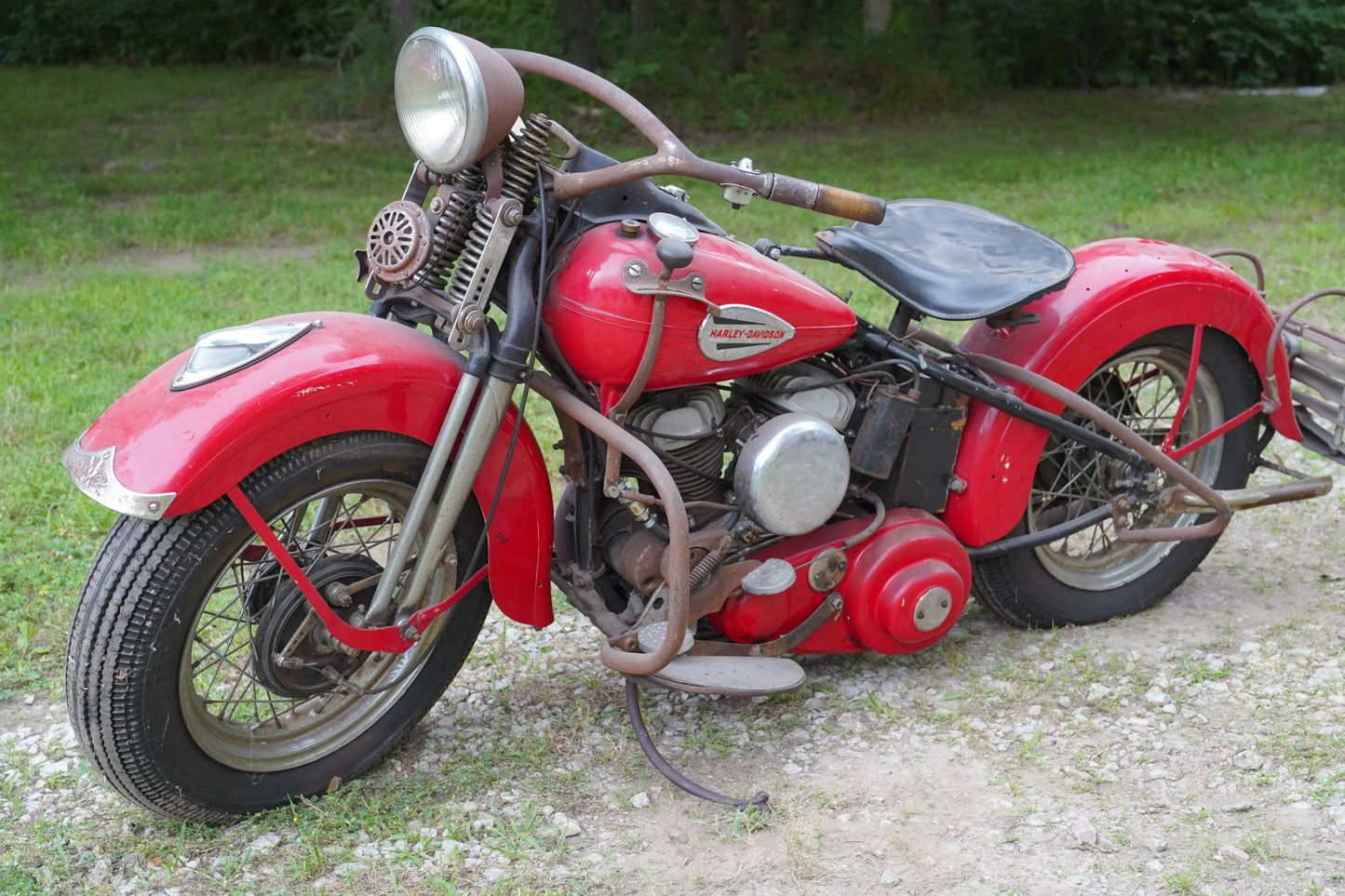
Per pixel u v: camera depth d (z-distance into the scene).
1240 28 20.97
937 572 2.84
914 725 2.86
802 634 2.85
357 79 14.91
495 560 2.65
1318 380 3.36
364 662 2.66
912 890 2.27
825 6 20.05
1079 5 20.09
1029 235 3.04
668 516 2.43
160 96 16.06
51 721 2.90
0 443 4.47
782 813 2.52
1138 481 3.18
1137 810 2.50
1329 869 2.29
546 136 2.45
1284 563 3.71
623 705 2.97
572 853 2.40
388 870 2.33
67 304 6.40
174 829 2.47
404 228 2.46
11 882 2.29
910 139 14.30
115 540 2.26
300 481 2.33
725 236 2.69
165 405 2.26
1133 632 3.30
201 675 3.02
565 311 2.51
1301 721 2.79
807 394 2.81
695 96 15.43
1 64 19.92
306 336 2.38
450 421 2.43
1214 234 8.25
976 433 2.97
